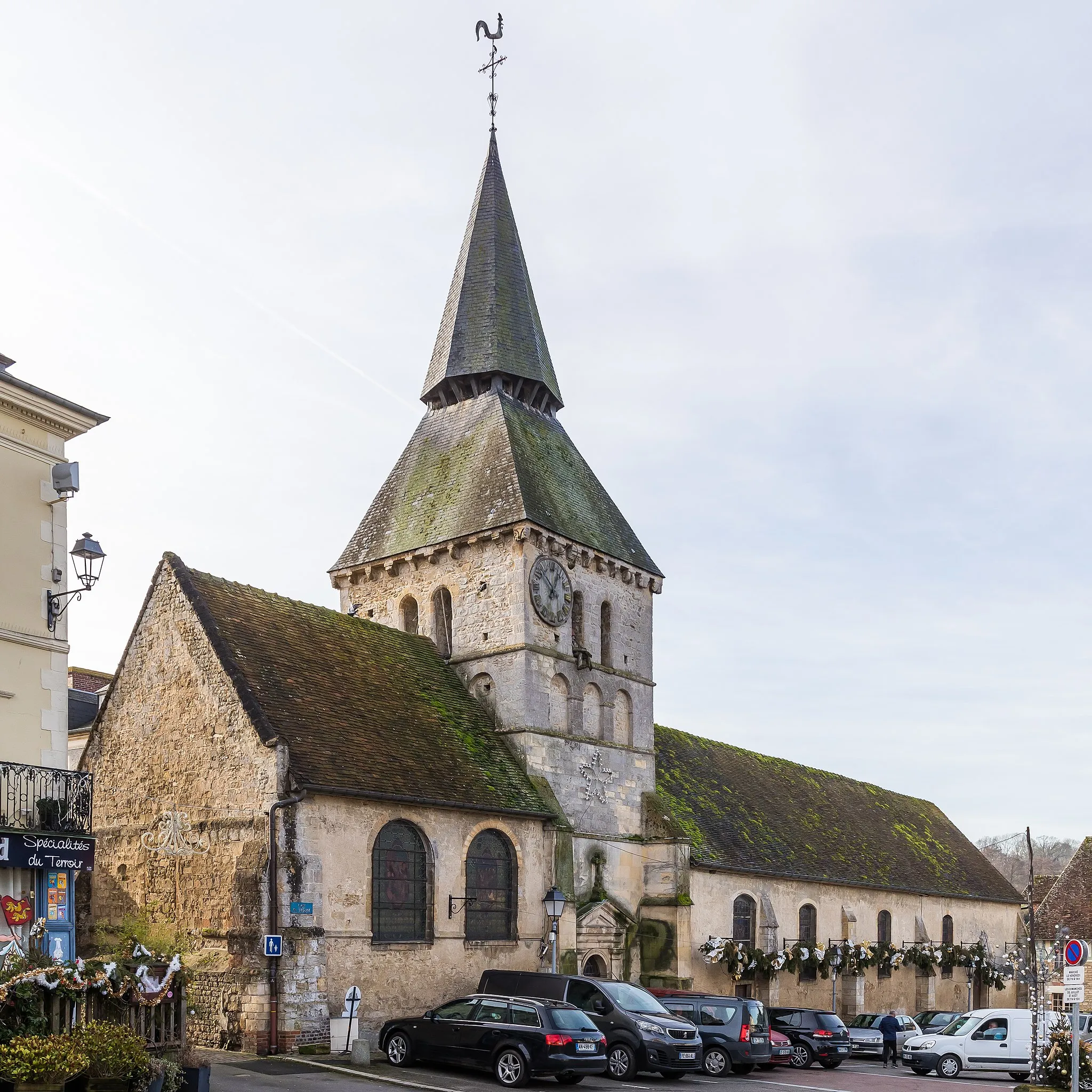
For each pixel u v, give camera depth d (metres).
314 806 25.03
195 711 26.81
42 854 19.22
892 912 49.28
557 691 34.41
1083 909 55.88
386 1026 23.59
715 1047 27.56
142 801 27.53
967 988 54.16
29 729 20.09
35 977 16.00
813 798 52.16
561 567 35.16
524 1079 21.25
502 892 29.84
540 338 40.38
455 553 35.03
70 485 20.95
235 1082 19.77
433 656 34.50
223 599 28.75
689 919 35.41
